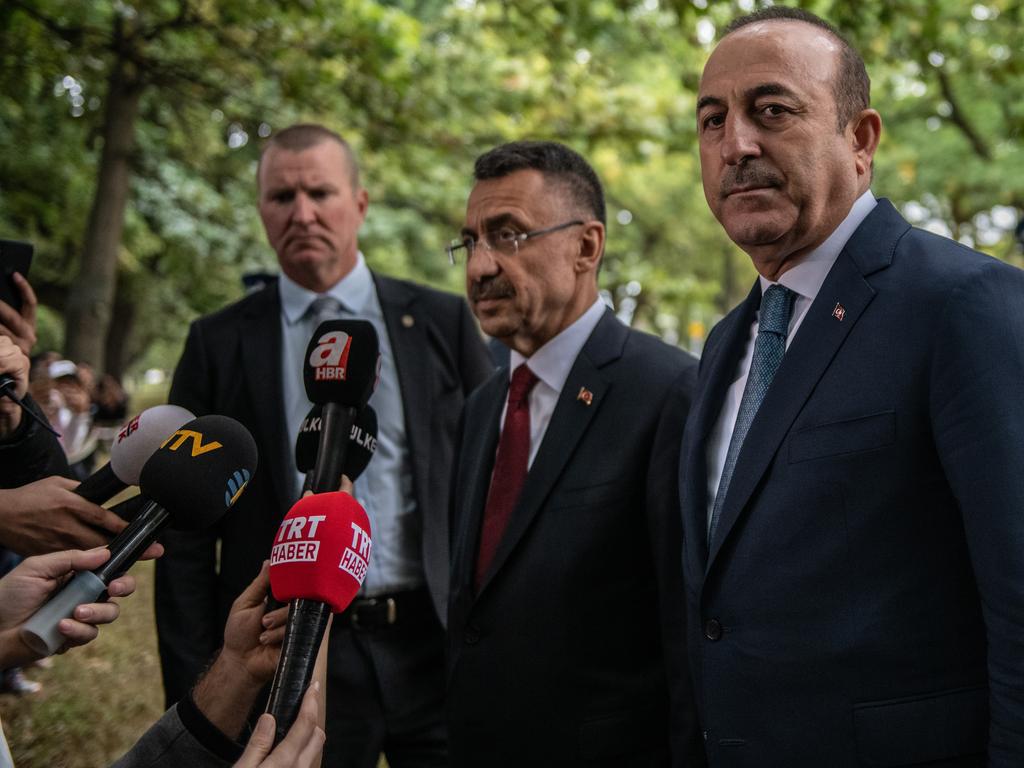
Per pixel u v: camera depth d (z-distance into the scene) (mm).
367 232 15977
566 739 2396
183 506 1624
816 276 2066
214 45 9375
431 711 3104
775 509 1933
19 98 10523
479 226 2691
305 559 1510
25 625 1501
